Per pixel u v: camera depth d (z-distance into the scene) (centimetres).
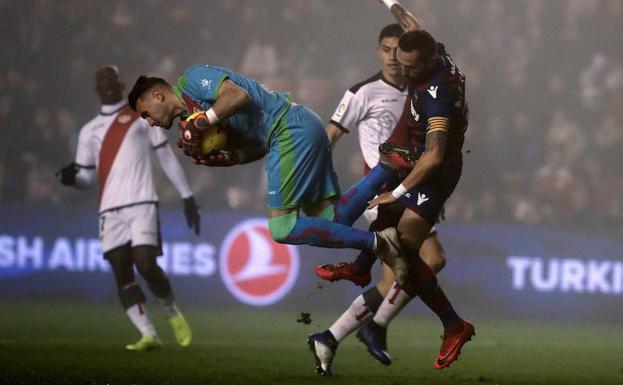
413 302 5575
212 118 2255
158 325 4588
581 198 6094
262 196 5925
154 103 2342
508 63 6681
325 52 6762
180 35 6762
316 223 2378
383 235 2384
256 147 2403
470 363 3350
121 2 6731
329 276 2470
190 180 5931
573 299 5547
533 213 6066
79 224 5522
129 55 6694
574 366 3347
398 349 3828
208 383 2498
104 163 3509
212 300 5472
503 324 5184
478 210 6094
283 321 4903
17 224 5500
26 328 4212
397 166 2486
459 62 6694
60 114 6309
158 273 3484
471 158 6278
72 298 5478
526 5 6831
